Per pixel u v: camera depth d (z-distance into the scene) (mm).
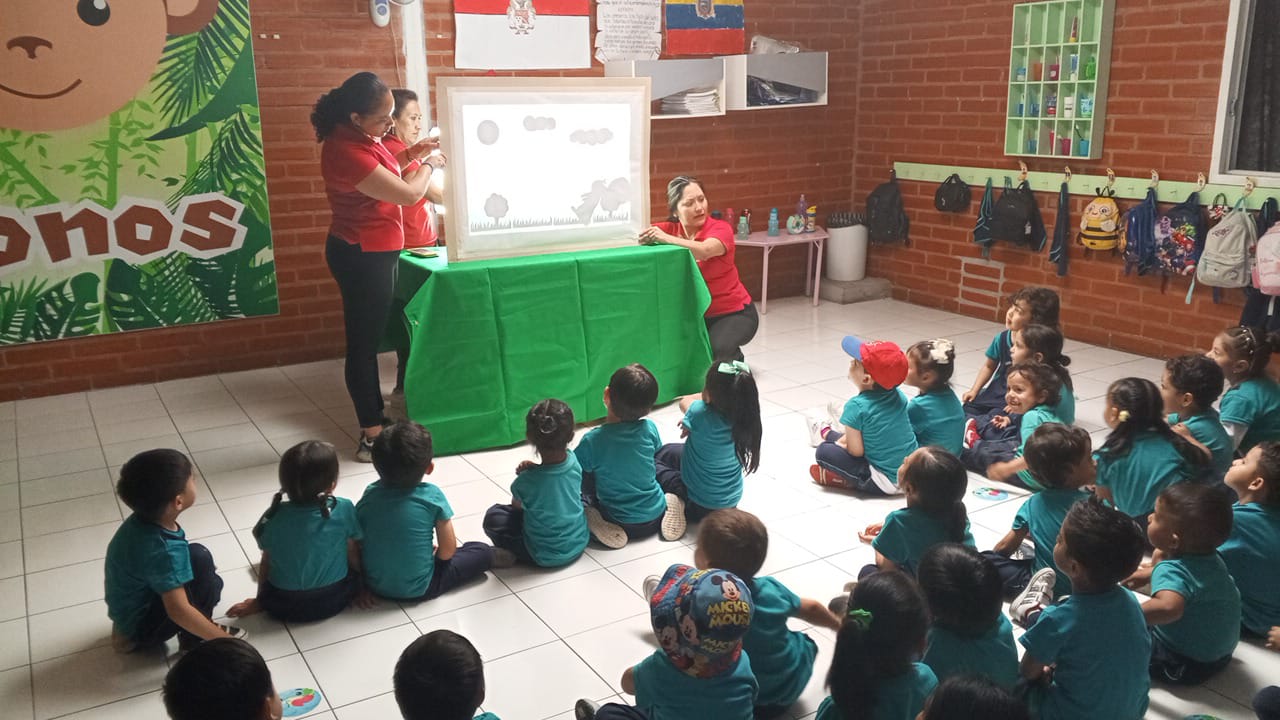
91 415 4680
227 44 4918
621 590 3000
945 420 3703
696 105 6250
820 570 3098
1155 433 3029
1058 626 2129
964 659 2088
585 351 4395
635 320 4516
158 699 2488
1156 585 2406
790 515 3506
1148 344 5441
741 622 1916
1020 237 5918
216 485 3836
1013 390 3773
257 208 5180
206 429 4484
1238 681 2496
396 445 2838
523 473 3119
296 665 2607
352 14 5203
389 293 4043
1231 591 2416
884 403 3578
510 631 2771
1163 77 5105
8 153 4594
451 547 2951
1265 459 2633
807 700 2432
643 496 3287
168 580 2496
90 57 4637
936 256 6648
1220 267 4859
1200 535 2377
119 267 4938
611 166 4484
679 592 1966
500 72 5699
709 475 3354
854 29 6930
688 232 5012
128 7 4664
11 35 4477
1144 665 2137
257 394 4988
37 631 2807
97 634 2793
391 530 2859
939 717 1633
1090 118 5414
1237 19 4719
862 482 3646
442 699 1743
